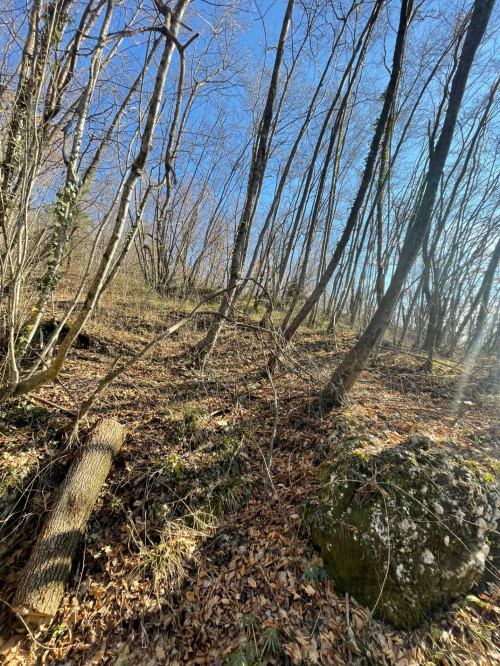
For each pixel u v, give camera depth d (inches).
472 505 114.7
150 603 106.4
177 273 566.6
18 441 144.6
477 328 288.0
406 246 158.7
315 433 162.6
